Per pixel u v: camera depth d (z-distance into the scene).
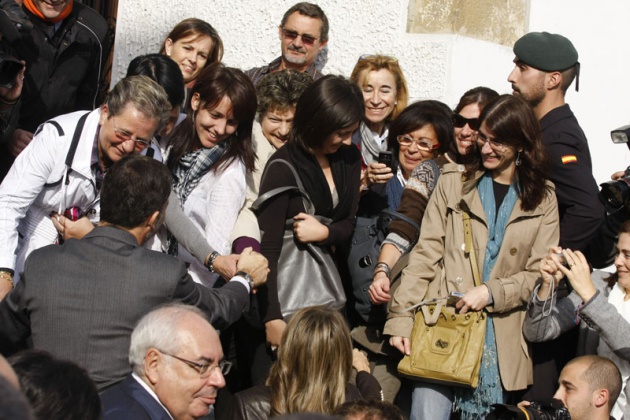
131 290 3.40
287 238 4.45
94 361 3.36
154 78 4.34
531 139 4.29
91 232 3.52
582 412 4.21
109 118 3.94
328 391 3.48
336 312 3.57
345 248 4.70
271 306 4.30
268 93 4.76
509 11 5.88
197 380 3.18
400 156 4.88
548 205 4.38
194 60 5.38
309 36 5.46
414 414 4.43
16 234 3.98
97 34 5.43
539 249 4.36
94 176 4.10
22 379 2.32
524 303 4.35
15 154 4.92
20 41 5.08
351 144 4.68
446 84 5.39
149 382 3.20
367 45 5.64
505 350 4.30
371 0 5.64
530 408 3.96
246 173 4.66
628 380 4.36
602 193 4.45
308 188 4.43
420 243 4.49
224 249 4.38
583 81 6.24
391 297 4.47
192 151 4.50
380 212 4.70
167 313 3.23
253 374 4.49
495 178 4.43
